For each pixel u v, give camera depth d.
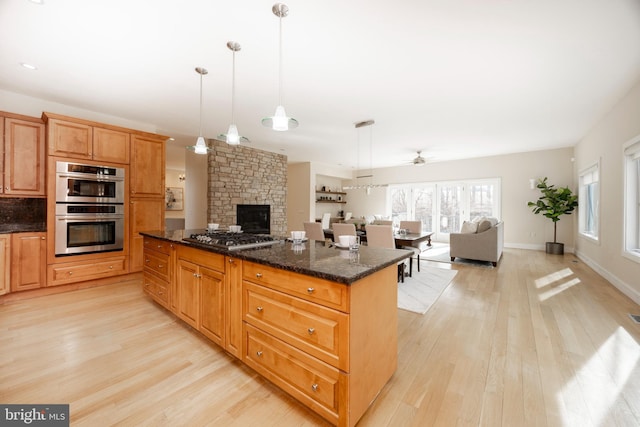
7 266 2.87
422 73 2.79
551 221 6.42
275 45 2.32
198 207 5.94
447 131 4.86
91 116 3.94
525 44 2.29
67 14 1.94
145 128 4.52
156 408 1.47
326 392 1.34
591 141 4.69
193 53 2.45
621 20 1.97
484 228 5.04
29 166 3.11
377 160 7.85
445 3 1.83
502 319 2.62
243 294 1.76
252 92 3.27
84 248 3.33
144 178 3.82
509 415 1.42
